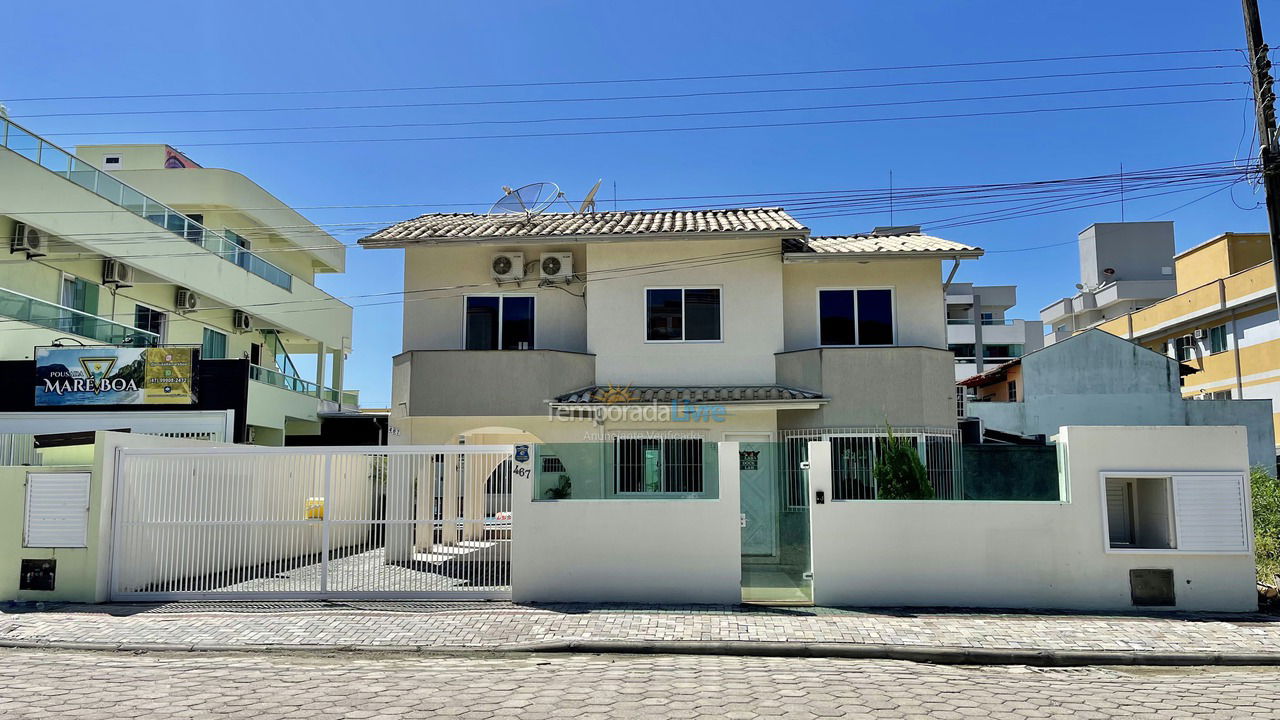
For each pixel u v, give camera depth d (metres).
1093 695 6.98
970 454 13.84
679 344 16.30
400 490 11.20
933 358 15.70
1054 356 26.89
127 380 17.56
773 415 15.62
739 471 10.88
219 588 11.16
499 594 10.83
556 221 17.91
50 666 7.97
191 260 22.77
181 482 11.38
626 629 9.29
